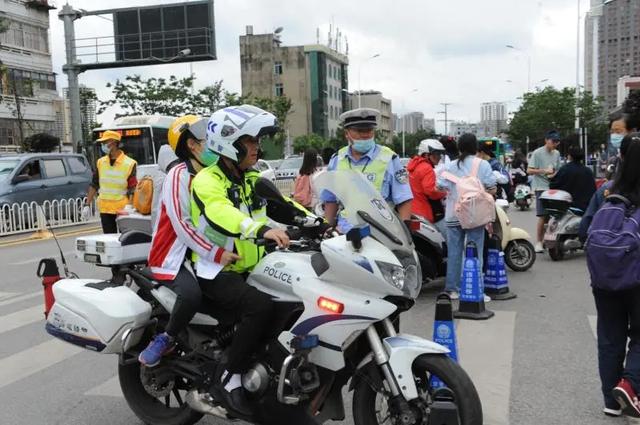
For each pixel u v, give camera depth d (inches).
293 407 135.6
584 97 1796.3
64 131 1802.4
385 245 130.4
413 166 307.4
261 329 137.0
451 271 286.5
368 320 126.6
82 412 178.7
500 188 467.8
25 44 1715.1
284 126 2255.2
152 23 1036.5
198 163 149.0
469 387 124.6
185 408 160.2
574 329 243.8
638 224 153.0
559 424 161.5
